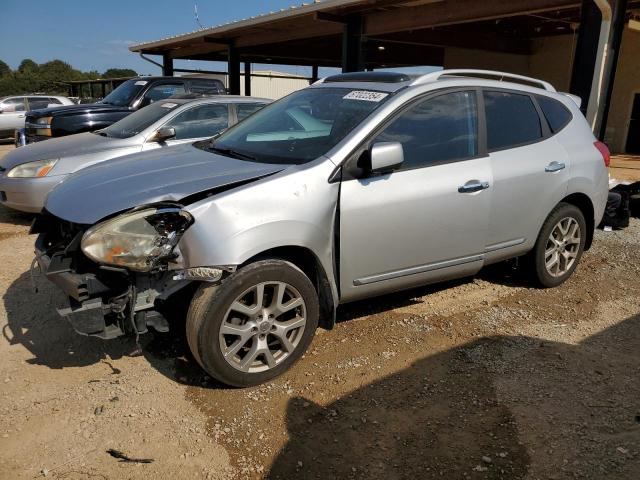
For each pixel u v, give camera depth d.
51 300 4.50
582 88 8.81
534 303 4.60
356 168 3.54
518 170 4.30
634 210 7.54
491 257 4.34
